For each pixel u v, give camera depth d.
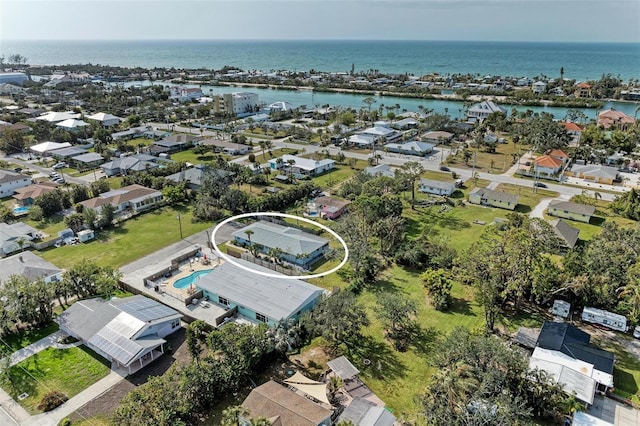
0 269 61.62
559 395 38.31
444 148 139.62
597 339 50.03
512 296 56.62
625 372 44.66
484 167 118.44
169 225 82.88
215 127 166.88
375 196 76.50
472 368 37.81
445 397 35.66
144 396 37.22
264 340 45.66
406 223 82.44
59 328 52.81
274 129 164.38
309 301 55.44
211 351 45.25
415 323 53.28
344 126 165.12
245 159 126.44
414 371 45.34
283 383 42.50
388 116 177.12
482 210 89.19
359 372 44.81
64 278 56.81
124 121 174.25
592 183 104.94
